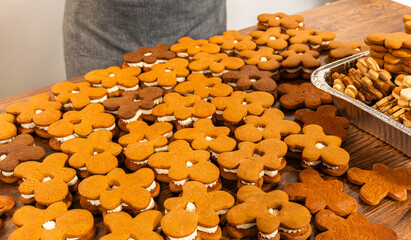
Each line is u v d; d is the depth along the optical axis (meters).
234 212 0.51
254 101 0.67
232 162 0.56
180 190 0.56
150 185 0.55
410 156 0.59
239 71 0.73
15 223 0.52
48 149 0.64
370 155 0.60
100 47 0.96
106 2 0.90
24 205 0.56
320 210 0.52
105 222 0.51
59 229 0.50
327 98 0.68
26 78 1.36
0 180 0.60
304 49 0.78
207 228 0.50
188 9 0.94
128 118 0.65
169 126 0.63
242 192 0.53
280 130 0.61
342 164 0.56
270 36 0.82
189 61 0.79
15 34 1.27
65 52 1.03
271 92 0.69
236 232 0.50
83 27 0.96
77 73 1.01
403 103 0.59
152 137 0.61
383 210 0.52
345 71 0.70
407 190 0.54
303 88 0.71
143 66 0.78
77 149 0.60
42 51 1.35
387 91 0.62
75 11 0.96
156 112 0.65
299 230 0.50
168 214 0.50
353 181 0.55
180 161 0.57
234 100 0.67
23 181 0.57
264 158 0.56
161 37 0.95
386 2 0.97
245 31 0.88
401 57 0.62
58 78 1.42
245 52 0.78
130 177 0.55
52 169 0.58
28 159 0.59
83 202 0.55
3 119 0.66
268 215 0.50
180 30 0.95
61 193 0.54
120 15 0.91
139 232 0.49
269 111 0.65
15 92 1.37
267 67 0.73
